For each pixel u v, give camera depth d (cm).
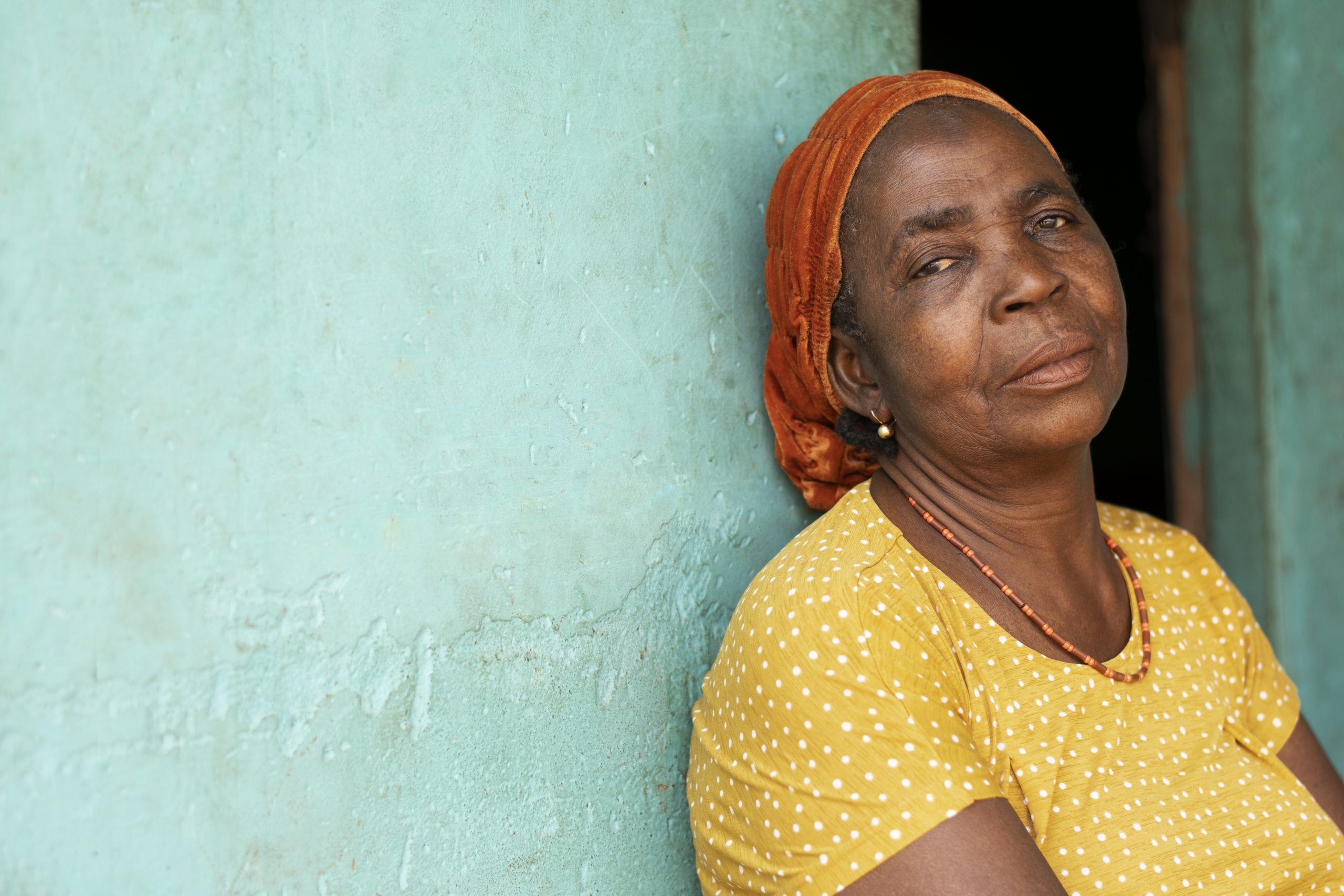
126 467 104
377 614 120
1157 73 268
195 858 107
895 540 133
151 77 107
